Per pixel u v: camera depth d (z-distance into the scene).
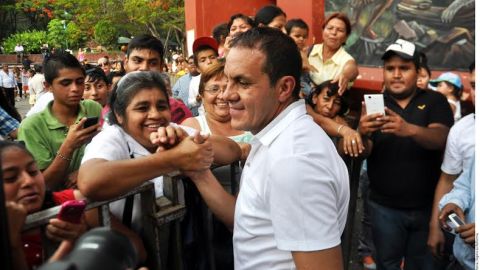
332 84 3.24
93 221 1.55
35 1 34.78
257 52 1.44
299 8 7.30
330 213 1.35
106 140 1.74
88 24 23.98
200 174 1.77
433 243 2.62
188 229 1.88
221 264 1.99
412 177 2.71
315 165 1.35
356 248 3.86
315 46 4.45
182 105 3.22
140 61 3.21
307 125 1.46
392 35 5.87
